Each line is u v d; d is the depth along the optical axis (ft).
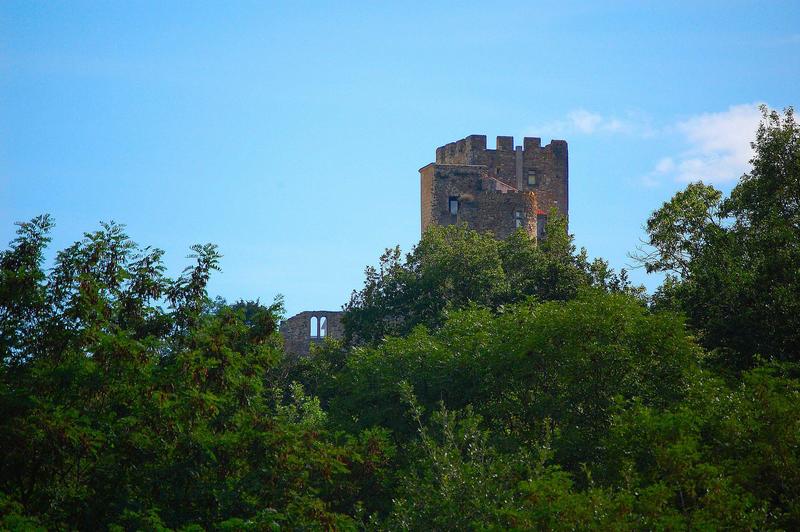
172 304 313.53
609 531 247.70
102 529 255.91
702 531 249.34
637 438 294.05
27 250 292.40
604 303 370.32
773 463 294.05
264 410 301.84
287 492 270.05
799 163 510.99
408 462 340.80
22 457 252.21
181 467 268.21
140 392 272.72
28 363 275.39
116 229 307.78
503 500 274.77
